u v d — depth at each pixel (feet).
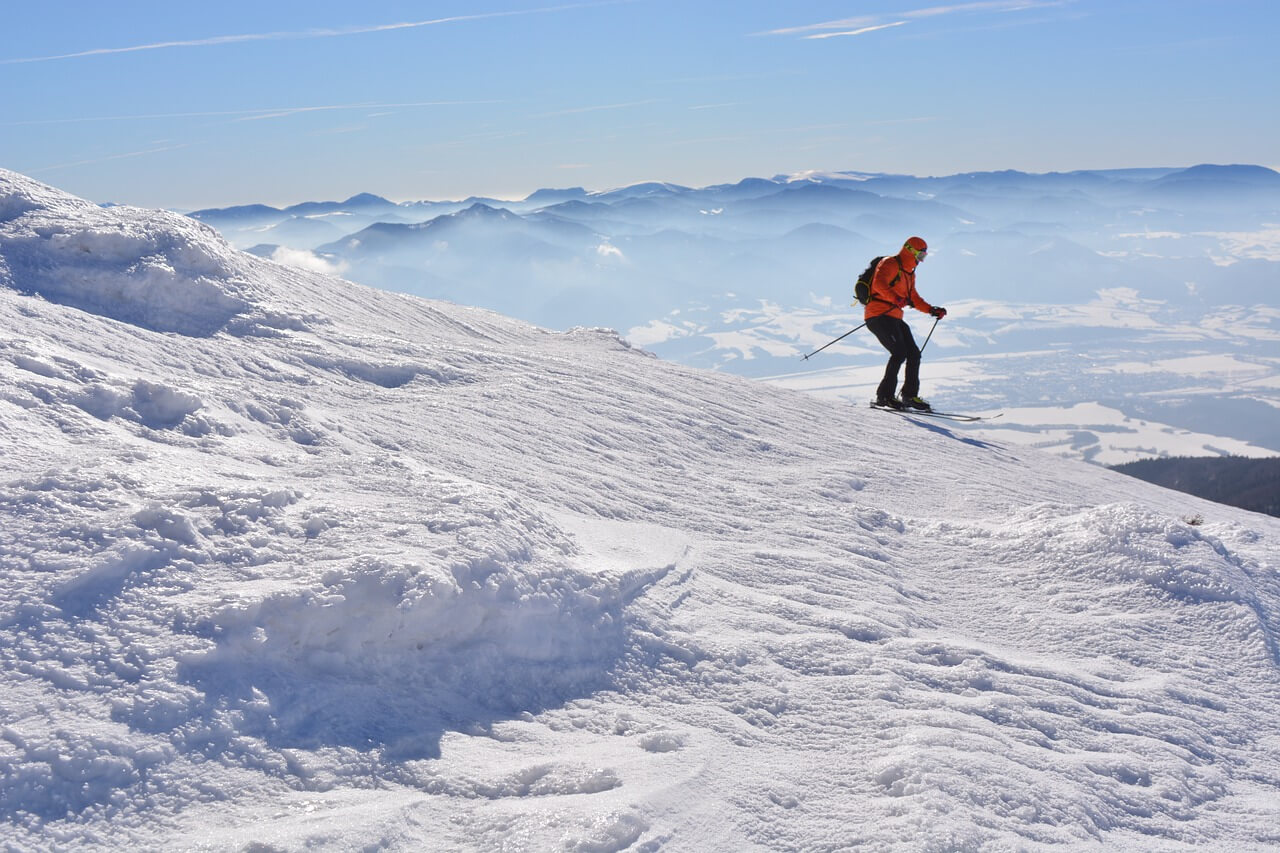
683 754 8.76
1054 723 11.18
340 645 9.06
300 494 11.27
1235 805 10.13
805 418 32.12
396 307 37.06
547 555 11.62
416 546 10.25
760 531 18.02
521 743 8.87
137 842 6.42
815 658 11.90
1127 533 18.54
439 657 9.61
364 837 6.76
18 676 7.33
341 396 20.85
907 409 39.52
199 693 7.79
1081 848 8.20
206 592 8.79
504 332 40.50
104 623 8.09
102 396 13.33
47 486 9.62
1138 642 15.01
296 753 7.75
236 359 20.92
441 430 19.40
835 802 8.43
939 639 13.67
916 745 9.48
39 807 6.43
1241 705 13.30
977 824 8.06
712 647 11.59
